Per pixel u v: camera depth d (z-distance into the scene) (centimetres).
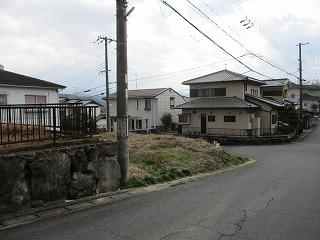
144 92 4672
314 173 1411
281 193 921
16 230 565
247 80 3606
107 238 536
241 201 805
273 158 2141
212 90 3800
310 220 658
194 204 760
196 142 1823
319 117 7356
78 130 835
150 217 651
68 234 550
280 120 4131
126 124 916
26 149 686
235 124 3491
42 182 680
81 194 771
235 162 1733
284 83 4850
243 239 543
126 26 922
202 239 539
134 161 1195
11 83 1700
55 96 1962
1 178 609
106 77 3198
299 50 4438
